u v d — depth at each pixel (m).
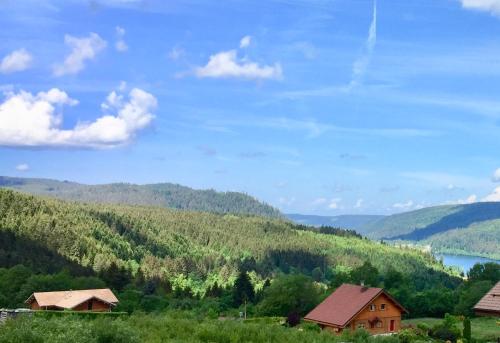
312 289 104.94
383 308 79.38
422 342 59.88
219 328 39.31
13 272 128.12
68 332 24.84
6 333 23.66
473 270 142.12
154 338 33.94
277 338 38.44
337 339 42.66
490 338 63.50
